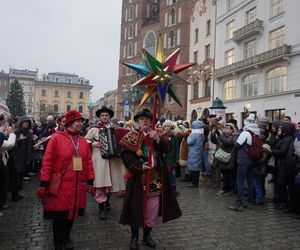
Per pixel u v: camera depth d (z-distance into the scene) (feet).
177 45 145.69
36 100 303.48
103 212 19.99
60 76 314.55
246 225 18.94
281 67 79.25
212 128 31.48
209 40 115.14
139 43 179.83
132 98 143.74
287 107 75.82
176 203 14.96
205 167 32.81
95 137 20.59
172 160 26.27
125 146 14.33
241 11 95.55
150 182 14.61
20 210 21.54
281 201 22.89
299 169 20.66
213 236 16.93
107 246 15.26
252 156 21.86
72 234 16.90
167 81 14.44
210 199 25.66
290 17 75.41
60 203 13.56
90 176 14.70
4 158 20.72
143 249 15.01
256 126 22.49
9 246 15.20
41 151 37.58
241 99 93.30
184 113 133.08
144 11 180.96
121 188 20.53
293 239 16.67
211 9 113.80
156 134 14.48
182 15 142.92
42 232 17.22
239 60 95.91
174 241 16.14
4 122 20.06
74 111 14.53
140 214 14.05
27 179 33.32
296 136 21.40
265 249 15.28
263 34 85.66
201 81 117.60
